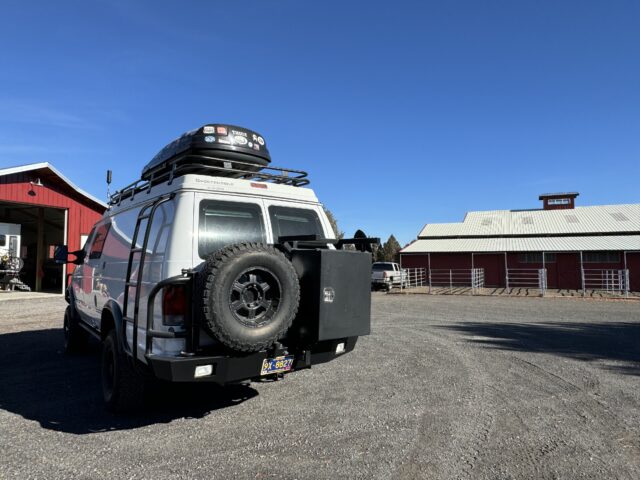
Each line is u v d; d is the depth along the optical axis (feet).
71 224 63.05
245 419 14.40
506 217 116.78
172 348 12.37
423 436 12.87
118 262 17.44
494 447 12.12
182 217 13.53
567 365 21.76
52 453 11.80
